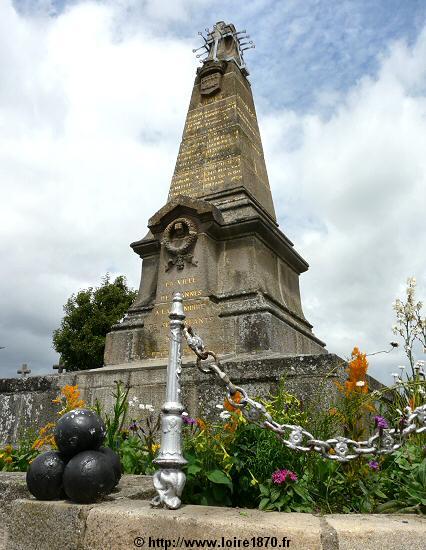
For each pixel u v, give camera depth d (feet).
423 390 13.38
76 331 83.61
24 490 10.31
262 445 9.95
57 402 20.94
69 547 7.77
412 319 17.39
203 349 9.26
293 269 32.40
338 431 12.55
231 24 41.32
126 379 21.65
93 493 8.43
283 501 9.08
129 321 28.19
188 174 33.63
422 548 6.54
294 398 13.15
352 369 12.03
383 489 10.25
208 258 26.86
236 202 29.60
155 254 29.99
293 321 27.78
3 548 9.14
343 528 6.70
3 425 23.61
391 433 9.06
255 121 37.88
